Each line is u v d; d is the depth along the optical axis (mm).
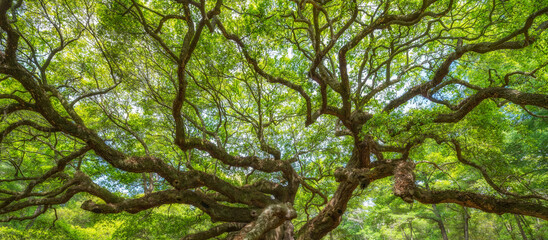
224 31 7918
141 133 11508
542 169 14812
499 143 9883
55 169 8461
